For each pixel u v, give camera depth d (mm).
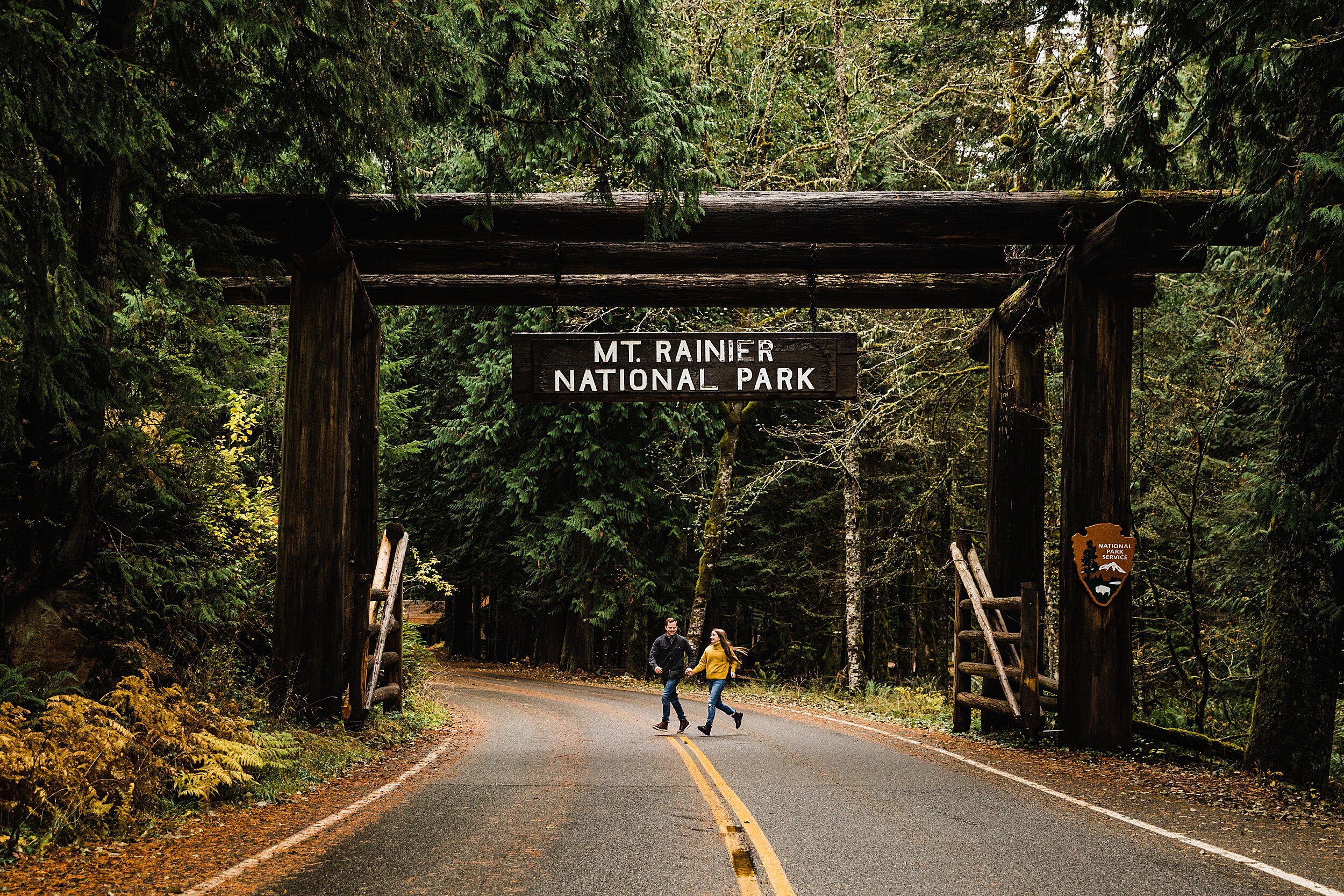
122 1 8953
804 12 22719
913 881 5758
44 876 5922
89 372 9367
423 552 36625
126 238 9484
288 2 7977
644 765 10789
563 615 34781
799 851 6492
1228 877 5934
